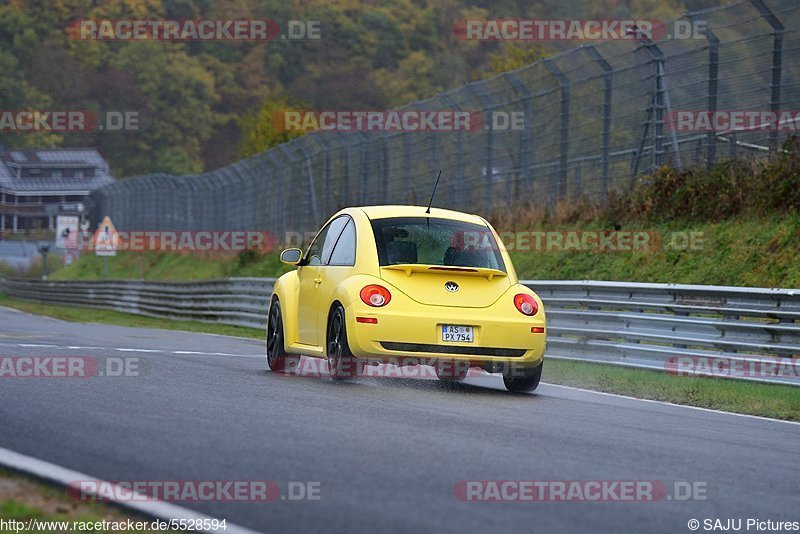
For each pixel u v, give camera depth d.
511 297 36.72
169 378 36.47
